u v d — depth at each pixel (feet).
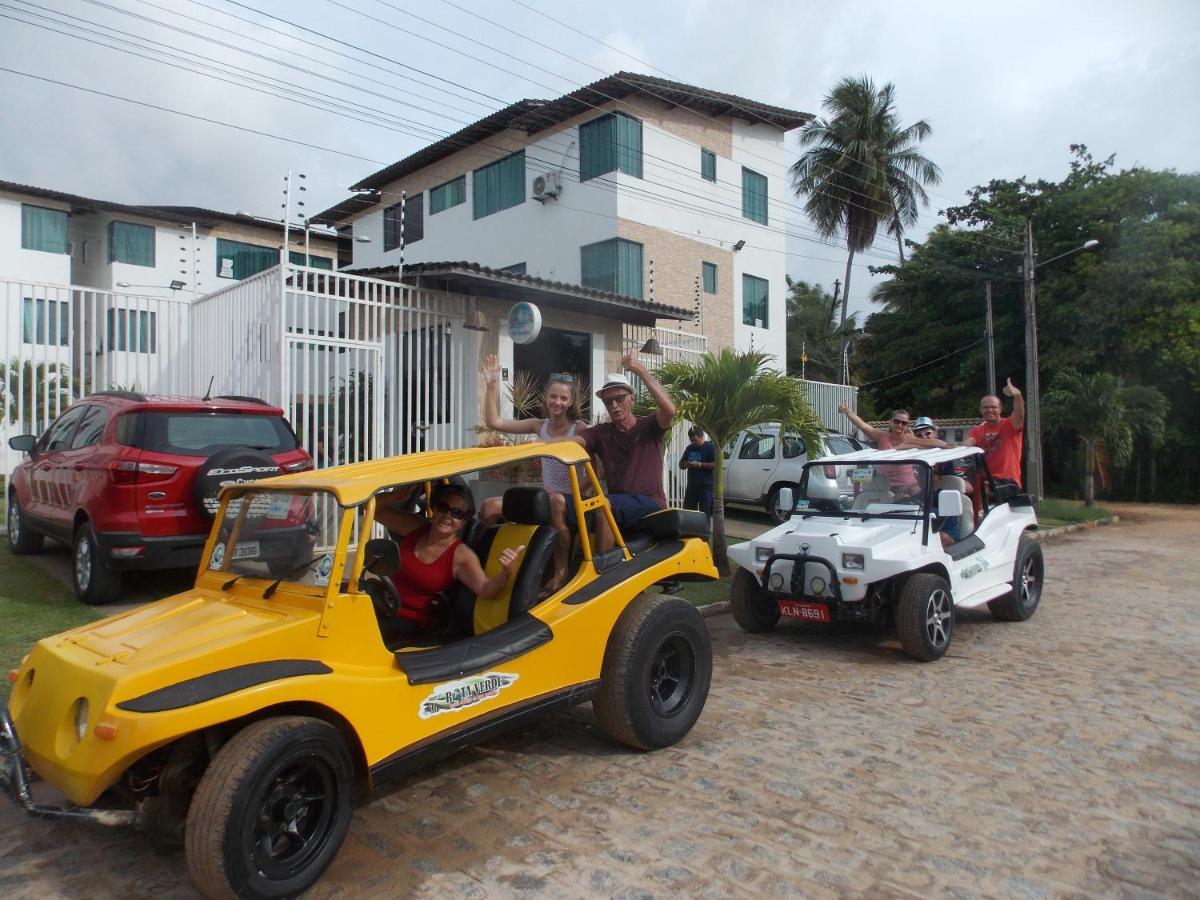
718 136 82.07
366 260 102.01
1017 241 92.79
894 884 11.09
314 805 11.07
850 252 113.70
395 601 14.02
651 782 14.34
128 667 10.50
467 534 15.56
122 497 22.56
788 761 15.24
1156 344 80.74
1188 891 10.96
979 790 14.02
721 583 31.68
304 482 12.97
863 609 22.45
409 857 11.85
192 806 9.98
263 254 100.63
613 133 73.15
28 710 11.47
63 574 27.89
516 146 81.66
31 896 11.07
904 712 17.99
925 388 103.65
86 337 39.68
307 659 11.43
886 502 24.58
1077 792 13.96
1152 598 31.04
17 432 36.65
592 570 15.33
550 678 14.07
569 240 76.43
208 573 14.03
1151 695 19.19
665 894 10.84
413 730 12.03
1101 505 80.48
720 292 81.61
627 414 17.99
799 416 30.76
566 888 11.00
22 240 82.64
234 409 25.31
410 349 35.81
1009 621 26.89
